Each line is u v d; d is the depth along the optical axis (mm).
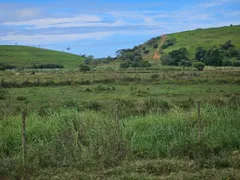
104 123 8289
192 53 129250
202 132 8297
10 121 9086
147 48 154000
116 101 22141
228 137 8094
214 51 106375
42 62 157750
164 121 9172
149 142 8086
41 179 6191
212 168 6676
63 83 40125
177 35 167875
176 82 41938
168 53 126312
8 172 6523
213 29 173500
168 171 6543
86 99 26125
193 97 26234
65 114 9031
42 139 8055
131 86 38125
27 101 24516
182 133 8422
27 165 6645
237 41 138625
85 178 6176
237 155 7258
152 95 29266
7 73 69500
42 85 39031
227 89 33812
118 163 6973
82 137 8047
